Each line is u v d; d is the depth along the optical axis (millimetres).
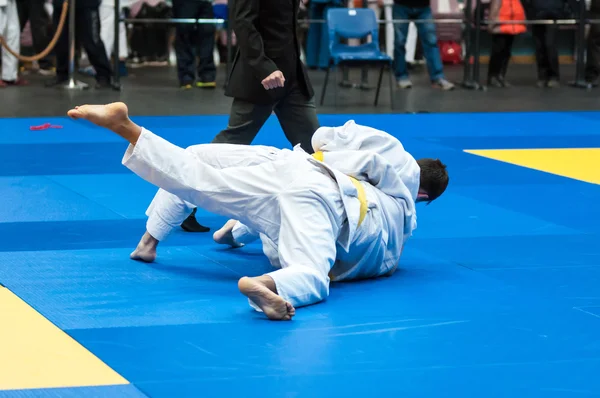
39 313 5023
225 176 5457
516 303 5363
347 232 5527
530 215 7887
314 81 18469
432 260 6367
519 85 18516
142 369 4238
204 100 15422
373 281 5820
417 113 14602
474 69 17766
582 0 17859
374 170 5699
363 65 14977
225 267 6074
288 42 7320
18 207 7773
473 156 10938
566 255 6551
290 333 4754
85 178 9094
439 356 4465
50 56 18812
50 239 6711
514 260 6391
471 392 4035
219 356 4418
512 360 4426
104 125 5273
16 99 14836
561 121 13977
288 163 5457
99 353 4434
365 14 15484
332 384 4098
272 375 4191
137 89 16656
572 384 4141
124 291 5449
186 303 5242
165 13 20219
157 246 6613
